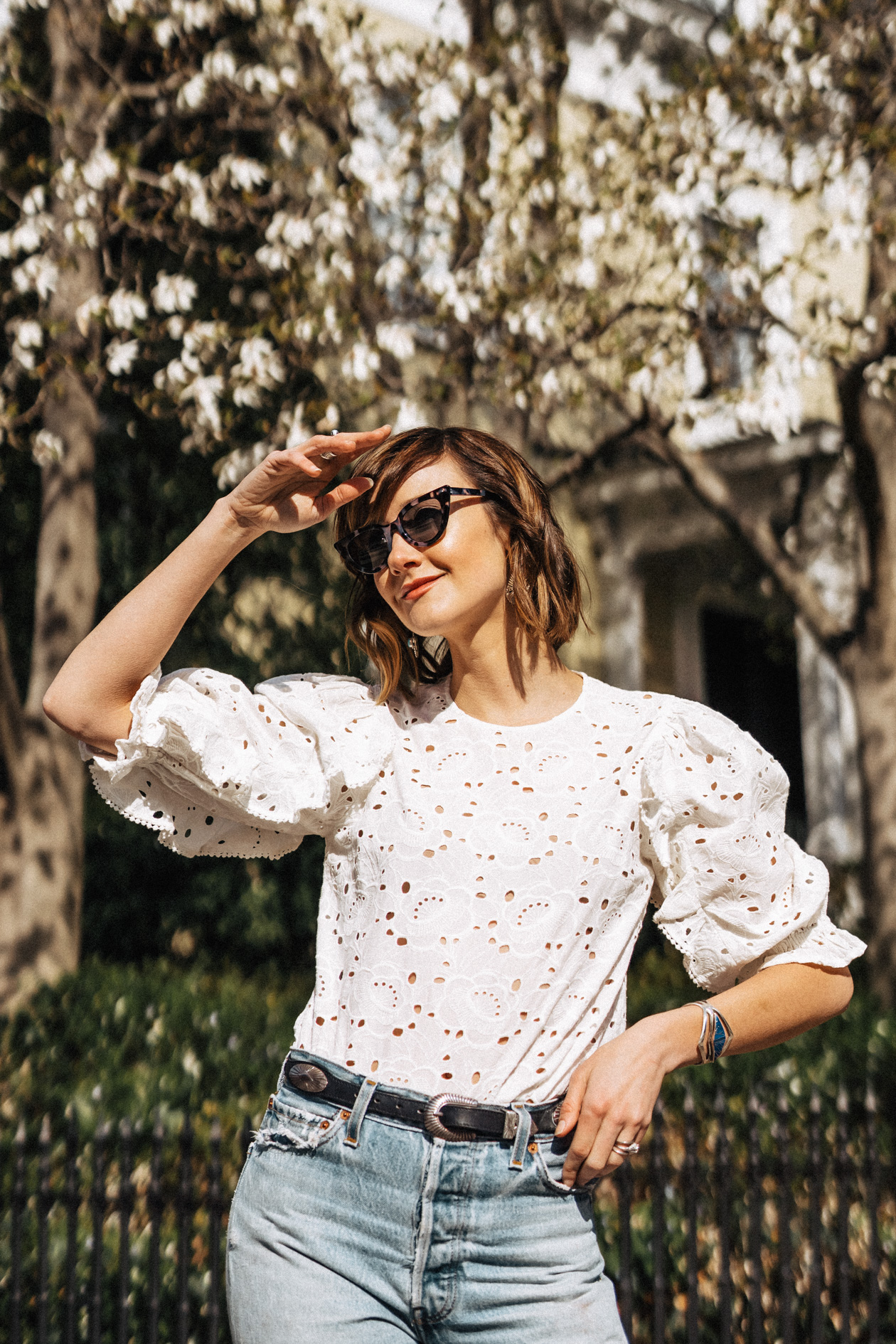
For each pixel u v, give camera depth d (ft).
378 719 5.45
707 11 24.23
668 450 22.50
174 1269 10.97
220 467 21.49
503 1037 4.77
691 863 5.14
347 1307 4.66
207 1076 14.96
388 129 20.22
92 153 18.60
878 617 21.47
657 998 20.49
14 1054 16.19
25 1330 10.75
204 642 26.76
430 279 17.97
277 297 18.51
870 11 19.24
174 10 18.57
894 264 19.93
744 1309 11.69
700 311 20.12
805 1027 5.21
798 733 43.14
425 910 4.94
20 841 19.30
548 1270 4.65
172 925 26.58
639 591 39.52
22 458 24.80
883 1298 11.91
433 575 5.28
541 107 20.31
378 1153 4.68
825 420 32.09
